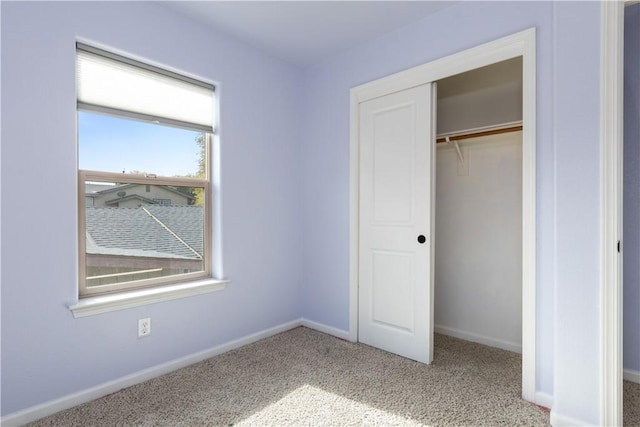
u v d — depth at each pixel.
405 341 2.48
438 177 3.05
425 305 2.37
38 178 1.72
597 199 1.57
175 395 1.95
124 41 2.02
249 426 1.68
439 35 2.26
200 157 2.52
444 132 3.07
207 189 2.56
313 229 3.07
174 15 2.26
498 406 1.85
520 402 1.89
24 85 1.67
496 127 2.49
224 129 2.54
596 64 1.57
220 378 2.15
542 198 1.85
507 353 2.57
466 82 2.73
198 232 2.51
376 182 2.65
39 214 1.73
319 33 2.53
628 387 2.05
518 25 1.93
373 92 2.63
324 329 2.98
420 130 2.38
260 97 2.80
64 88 1.80
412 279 2.45
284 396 1.95
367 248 2.71
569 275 1.64
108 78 2.02
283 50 2.79
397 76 2.46
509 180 2.66
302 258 3.17
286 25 2.43
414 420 1.73
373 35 2.56
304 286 3.16
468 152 2.87
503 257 2.69
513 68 2.46
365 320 2.73
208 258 2.56
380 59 2.58
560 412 1.66
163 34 2.20
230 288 2.59
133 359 2.08
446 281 3.01
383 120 2.60
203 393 1.98
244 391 2.00
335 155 2.89
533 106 1.86
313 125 3.06
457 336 2.93
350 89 2.77
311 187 3.08
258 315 2.80
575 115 1.63
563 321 1.66
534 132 1.86
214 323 2.49
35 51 1.71
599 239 1.56
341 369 2.28
